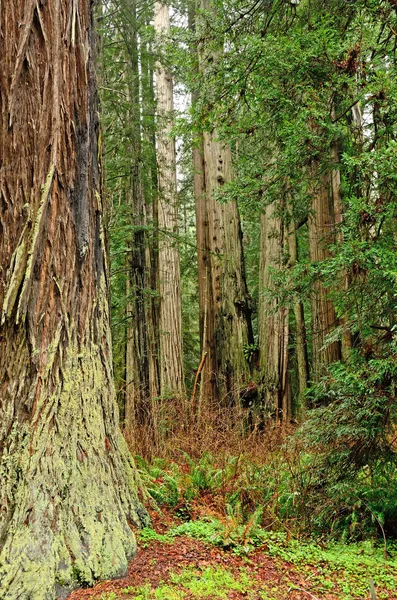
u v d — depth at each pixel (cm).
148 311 1477
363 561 382
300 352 1296
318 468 476
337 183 907
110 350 401
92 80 391
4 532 277
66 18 351
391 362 413
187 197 1808
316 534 450
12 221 312
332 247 455
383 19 504
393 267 407
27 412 303
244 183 589
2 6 316
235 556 371
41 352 315
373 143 492
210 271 1474
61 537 294
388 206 418
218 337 1355
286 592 317
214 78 602
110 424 380
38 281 317
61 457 315
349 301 489
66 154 344
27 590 263
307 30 545
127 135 1084
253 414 1100
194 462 631
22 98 320
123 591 288
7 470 290
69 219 346
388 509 451
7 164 313
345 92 511
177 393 1209
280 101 538
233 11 613
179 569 331
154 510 441
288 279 530
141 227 1123
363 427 435
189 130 666
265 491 516
